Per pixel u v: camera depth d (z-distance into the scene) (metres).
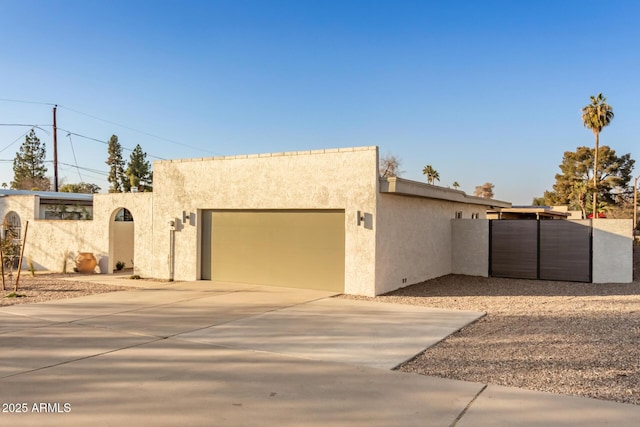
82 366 6.48
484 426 4.61
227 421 4.71
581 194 51.38
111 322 9.47
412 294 13.49
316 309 10.98
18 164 57.78
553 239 16.83
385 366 6.59
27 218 21.27
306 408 5.05
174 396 5.38
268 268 14.97
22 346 7.54
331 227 13.85
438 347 7.67
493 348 7.59
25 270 20.38
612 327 9.06
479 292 14.00
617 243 16.06
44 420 4.71
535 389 5.66
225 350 7.39
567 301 12.39
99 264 18.88
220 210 16.00
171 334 8.46
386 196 13.56
